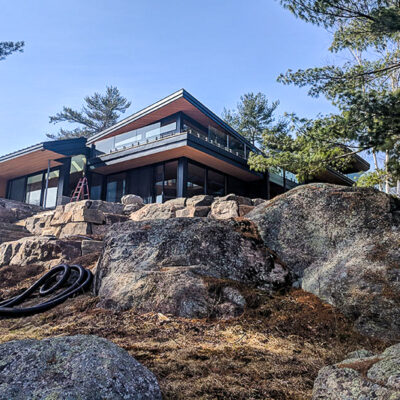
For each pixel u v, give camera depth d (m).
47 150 17.81
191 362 2.93
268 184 20.28
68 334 3.96
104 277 5.64
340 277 4.63
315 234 5.57
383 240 4.88
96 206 11.73
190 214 10.16
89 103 39.94
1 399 1.82
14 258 10.04
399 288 4.12
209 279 4.84
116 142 19.09
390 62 9.71
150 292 4.82
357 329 4.02
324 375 2.30
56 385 1.93
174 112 17.27
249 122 33.38
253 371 2.82
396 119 7.39
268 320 4.27
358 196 5.61
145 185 17.83
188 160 16.83
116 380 2.07
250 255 5.42
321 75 8.95
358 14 8.73
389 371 2.07
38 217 13.11
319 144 8.72
